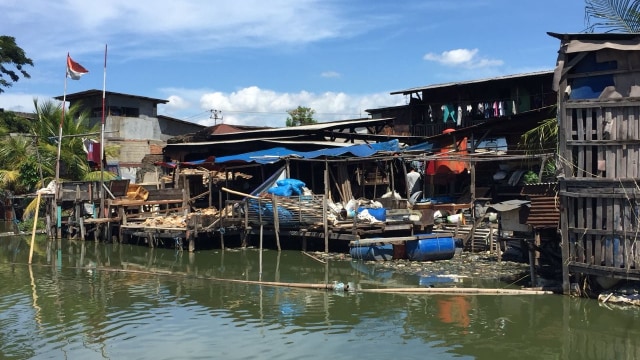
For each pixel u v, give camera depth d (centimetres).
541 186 1187
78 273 1575
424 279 1387
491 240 1691
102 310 1129
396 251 1678
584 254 1078
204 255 1892
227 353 859
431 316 1044
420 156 2036
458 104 2908
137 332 973
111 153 3142
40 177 2714
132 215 2353
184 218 2186
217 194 2775
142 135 4044
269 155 2325
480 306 1102
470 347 874
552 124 1485
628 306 1045
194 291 1305
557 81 1063
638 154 995
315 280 1418
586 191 1053
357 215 1822
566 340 898
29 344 914
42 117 2981
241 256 1848
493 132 2189
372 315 1059
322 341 909
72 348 893
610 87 1025
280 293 1267
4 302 1207
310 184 2556
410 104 3191
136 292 1299
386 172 2472
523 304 1102
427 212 1777
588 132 1045
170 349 881
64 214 2580
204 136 3052
